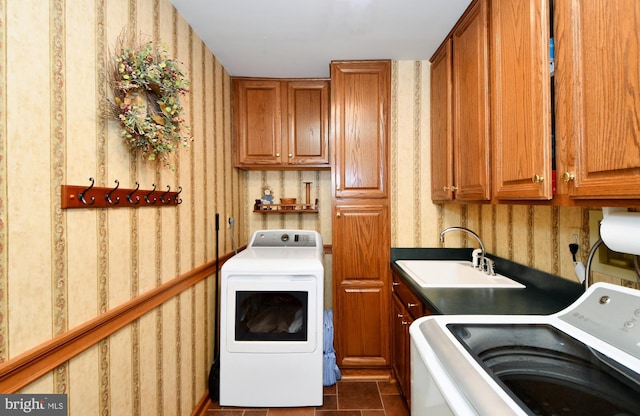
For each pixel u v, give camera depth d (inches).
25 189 30.5
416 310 59.7
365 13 63.7
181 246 62.6
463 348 31.0
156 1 54.1
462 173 62.6
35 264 31.5
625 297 32.9
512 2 43.3
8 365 28.5
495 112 48.4
